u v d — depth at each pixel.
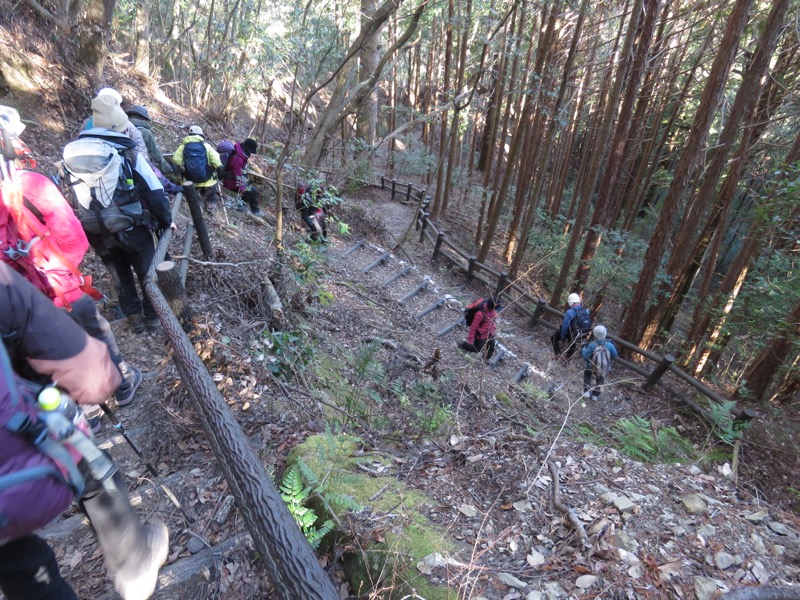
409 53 20.64
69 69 7.81
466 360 7.43
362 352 5.02
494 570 2.20
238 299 4.61
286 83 21.88
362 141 14.70
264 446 2.97
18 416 1.03
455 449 3.36
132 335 3.96
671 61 13.22
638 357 9.12
